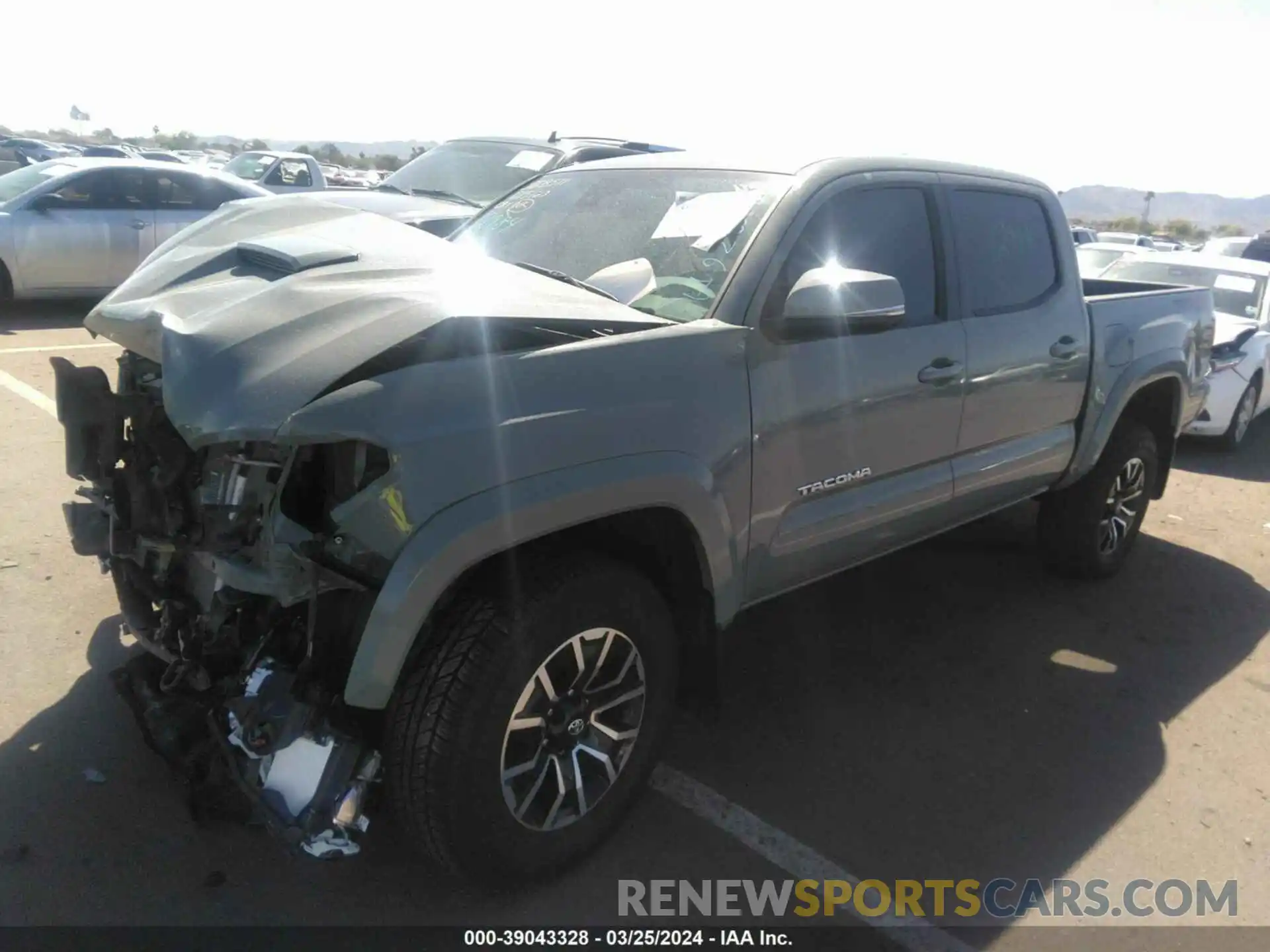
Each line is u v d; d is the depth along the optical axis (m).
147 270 3.20
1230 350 8.13
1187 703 4.02
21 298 10.17
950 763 3.49
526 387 2.44
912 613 4.73
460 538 2.27
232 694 2.43
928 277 3.73
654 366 2.70
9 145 29.78
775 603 4.73
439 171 9.60
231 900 2.61
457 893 2.71
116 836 2.78
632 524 2.80
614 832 2.93
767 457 3.01
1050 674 4.20
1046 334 4.22
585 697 2.72
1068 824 3.20
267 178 14.34
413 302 2.49
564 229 3.67
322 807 2.38
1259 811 3.33
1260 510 6.94
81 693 3.41
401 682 2.44
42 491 5.14
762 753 3.48
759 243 3.10
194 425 2.29
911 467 3.66
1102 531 5.07
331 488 2.35
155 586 2.74
